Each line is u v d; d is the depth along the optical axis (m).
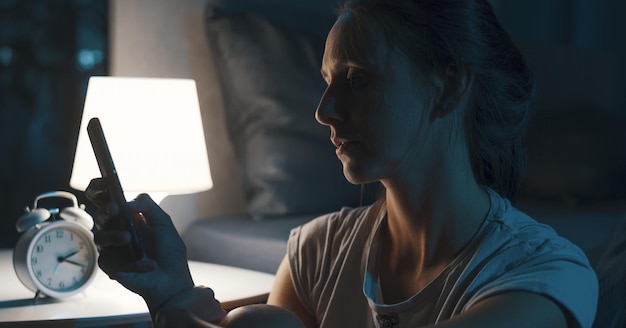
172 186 1.93
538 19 4.38
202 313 0.95
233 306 1.59
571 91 3.46
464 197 1.06
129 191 1.90
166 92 1.95
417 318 1.04
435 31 1.02
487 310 0.91
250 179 2.46
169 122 1.94
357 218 1.24
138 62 2.51
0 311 1.50
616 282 1.34
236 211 2.70
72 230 1.62
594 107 3.19
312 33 2.66
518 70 1.13
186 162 1.96
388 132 1.02
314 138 2.49
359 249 1.18
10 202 5.02
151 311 0.96
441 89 1.04
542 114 1.76
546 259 0.99
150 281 0.95
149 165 1.91
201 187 1.99
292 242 1.31
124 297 1.63
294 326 0.91
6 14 4.51
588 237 1.82
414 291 1.08
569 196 2.64
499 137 1.12
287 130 2.47
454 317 0.91
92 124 0.97
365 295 1.12
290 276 1.31
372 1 1.04
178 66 2.58
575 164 2.68
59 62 4.64
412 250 1.09
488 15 1.08
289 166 2.43
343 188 2.49
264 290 1.70
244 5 2.72
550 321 0.92
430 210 1.06
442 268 1.06
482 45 1.06
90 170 1.92
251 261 2.17
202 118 2.61
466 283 1.01
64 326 1.43
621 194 2.72
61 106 4.75
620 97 4.24
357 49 1.02
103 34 4.48
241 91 2.49
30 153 5.16
